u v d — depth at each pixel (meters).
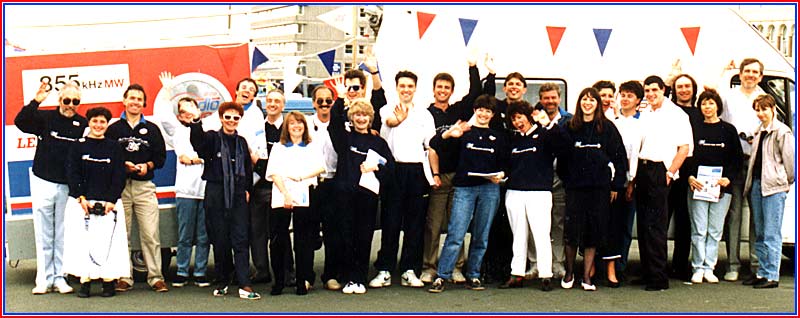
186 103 8.49
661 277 8.98
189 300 8.52
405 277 9.15
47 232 8.79
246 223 8.63
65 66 9.16
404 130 8.95
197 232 9.09
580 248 9.12
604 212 8.84
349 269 8.85
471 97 9.23
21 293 8.88
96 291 8.96
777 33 15.30
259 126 8.92
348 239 8.77
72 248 8.55
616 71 10.13
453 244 8.88
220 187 8.58
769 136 9.01
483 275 9.41
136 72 9.23
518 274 8.91
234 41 9.40
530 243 9.40
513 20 10.23
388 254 9.09
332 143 8.75
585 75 10.16
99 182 8.48
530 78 10.17
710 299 8.62
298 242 8.70
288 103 12.23
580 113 8.80
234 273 9.37
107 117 8.51
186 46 9.30
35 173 8.72
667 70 10.07
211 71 9.32
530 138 8.85
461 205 8.85
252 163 8.85
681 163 8.94
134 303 8.40
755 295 8.80
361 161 8.70
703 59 10.03
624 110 9.03
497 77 10.17
